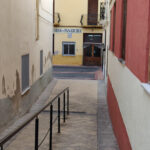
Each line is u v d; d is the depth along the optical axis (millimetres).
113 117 7754
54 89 15016
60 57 27641
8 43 7488
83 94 13734
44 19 14297
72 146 6281
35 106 10984
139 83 3432
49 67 16797
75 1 26750
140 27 3477
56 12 26922
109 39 11648
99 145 6375
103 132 7469
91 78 19734
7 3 7324
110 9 11383
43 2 13867
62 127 7883
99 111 10281
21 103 9094
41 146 6199
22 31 9164
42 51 14016
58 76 20484
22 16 9117
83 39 27266
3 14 6996
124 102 5035
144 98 3088
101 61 26609
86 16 26688
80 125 8164
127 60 4719
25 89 9836
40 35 13156
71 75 21172
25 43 9672
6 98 7344
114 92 7598
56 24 26609
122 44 6195
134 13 4008
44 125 8000
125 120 4816
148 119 2850
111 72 9367
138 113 3463
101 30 26703
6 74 7332
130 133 4137
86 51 27500
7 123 7480
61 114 9641
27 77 10281
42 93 13820
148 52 3096
